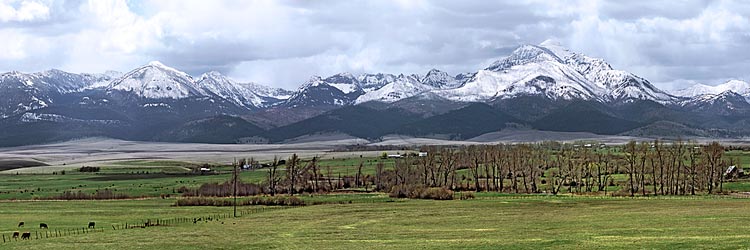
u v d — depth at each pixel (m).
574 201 159.88
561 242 80.50
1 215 141.62
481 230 99.31
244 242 90.25
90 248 86.75
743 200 151.38
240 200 169.50
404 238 91.31
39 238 100.56
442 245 81.75
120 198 187.50
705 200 153.25
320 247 83.56
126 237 98.56
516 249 76.25
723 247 70.94
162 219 131.25
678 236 82.38
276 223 118.69
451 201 167.62
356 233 99.50
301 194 197.88
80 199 185.25
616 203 149.62
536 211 134.00
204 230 107.56
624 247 74.38
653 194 181.75
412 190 184.62
